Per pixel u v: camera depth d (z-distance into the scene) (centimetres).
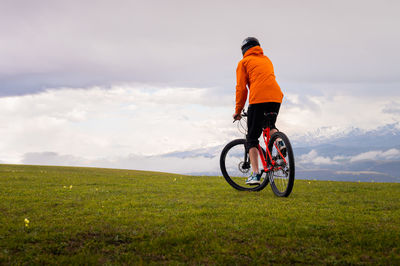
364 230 267
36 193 525
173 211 359
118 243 250
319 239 252
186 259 219
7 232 271
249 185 570
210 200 444
